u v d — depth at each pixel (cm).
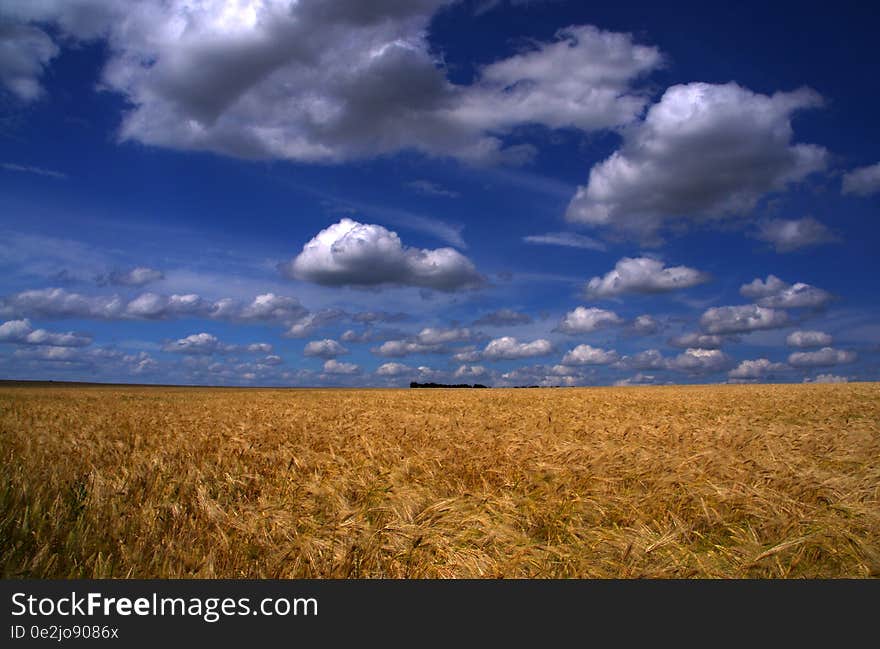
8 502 611
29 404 2442
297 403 2452
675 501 654
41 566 467
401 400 2705
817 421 1476
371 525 562
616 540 535
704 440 1000
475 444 987
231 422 1490
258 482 775
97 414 1806
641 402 2344
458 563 486
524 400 2623
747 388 3912
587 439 1084
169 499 650
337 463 870
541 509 630
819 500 653
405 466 832
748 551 517
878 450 923
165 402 2625
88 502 632
